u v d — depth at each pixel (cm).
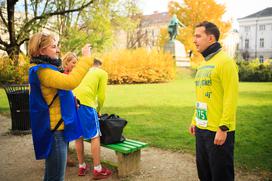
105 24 2245
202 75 303
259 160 505
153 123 827
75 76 260
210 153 298
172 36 3034
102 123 455
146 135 697
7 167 506
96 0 1945
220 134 280
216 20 4100
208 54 301
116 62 2356
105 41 2355
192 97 1384
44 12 1864
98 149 438
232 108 279
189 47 3962
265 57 7362
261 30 7400
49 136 261
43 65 259
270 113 930
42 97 261
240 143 609
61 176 268
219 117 292
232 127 281
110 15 2234
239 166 479
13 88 793
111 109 1077
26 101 759
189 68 3030
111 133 456
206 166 319
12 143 669
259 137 653
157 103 1200
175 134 700
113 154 571
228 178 295
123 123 468
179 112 993
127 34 4881
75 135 270
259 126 758
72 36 2206
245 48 7619
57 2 1862
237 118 861
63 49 2131
